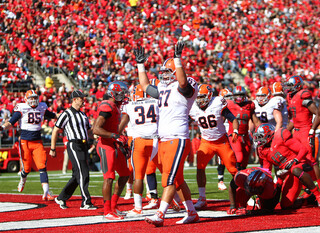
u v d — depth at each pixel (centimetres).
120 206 1330
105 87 3725
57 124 1350
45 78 3891
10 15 4341
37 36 4138
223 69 4409
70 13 4488
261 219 995
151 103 1146
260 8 5759
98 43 4191
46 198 1525
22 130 1562
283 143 1108
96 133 1049
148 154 1139
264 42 5194
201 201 1238
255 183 1043
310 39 5616
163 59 4300
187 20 5006
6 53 3875
